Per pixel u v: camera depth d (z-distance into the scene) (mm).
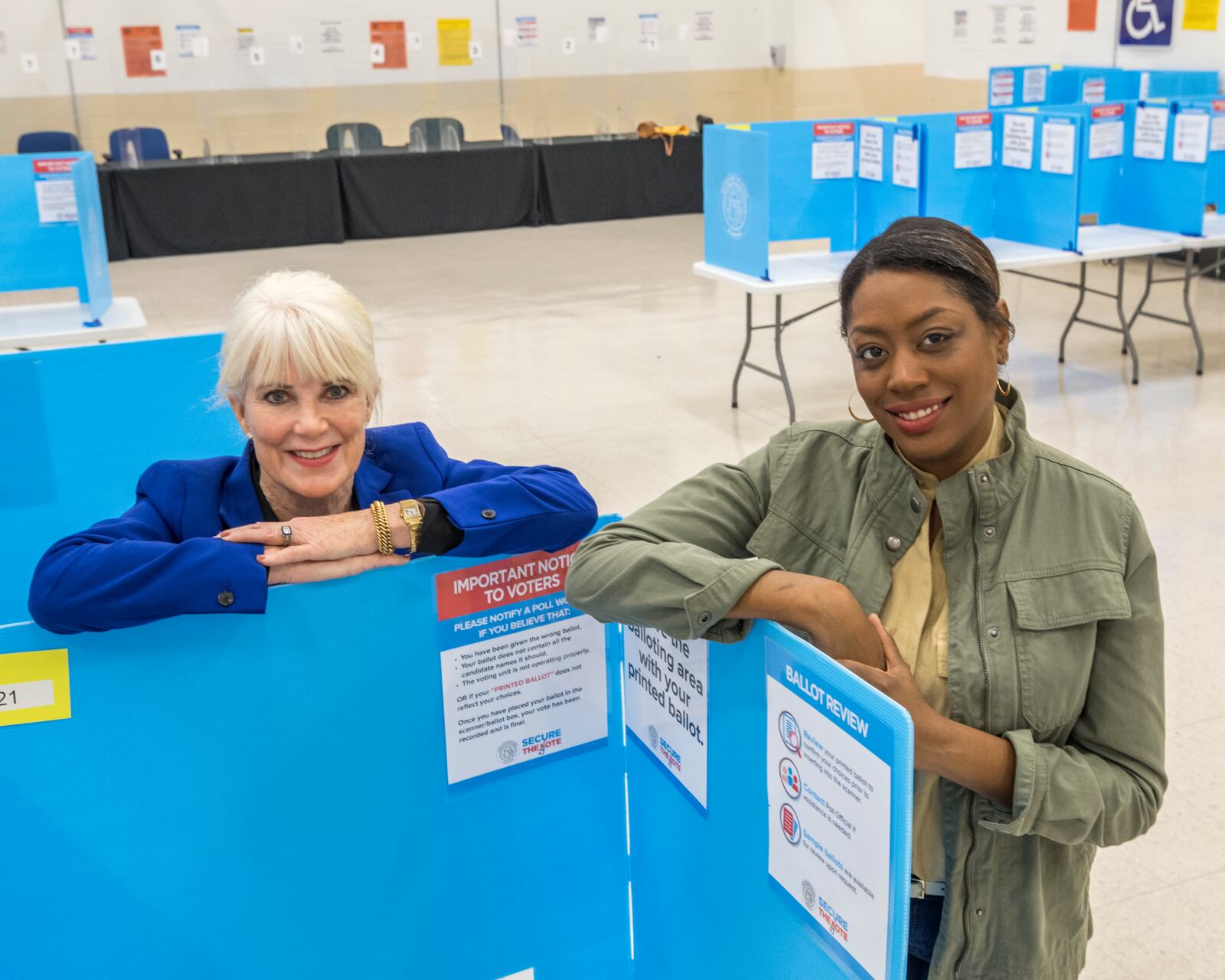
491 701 1423
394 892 1441
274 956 1395
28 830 1241
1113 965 2236
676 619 1132
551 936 1593
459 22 11148
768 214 5105
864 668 1046
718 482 1307
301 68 10742
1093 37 9188
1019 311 7500
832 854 1077
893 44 12586
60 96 10227
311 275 1479
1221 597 3645
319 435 1414
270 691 1288
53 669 1197
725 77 12211
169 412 2779
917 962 1277
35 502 2756
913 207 5398
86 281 4688
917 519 1181
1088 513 1142
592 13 11500
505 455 5035
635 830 1576
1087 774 1098
